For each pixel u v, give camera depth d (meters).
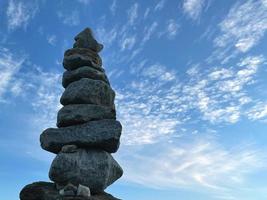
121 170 28.73
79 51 30.94
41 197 26.09
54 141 27.89
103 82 29.81
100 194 27.17
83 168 26.62
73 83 29.66
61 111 28.84
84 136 27.50
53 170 26.64
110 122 27.77
